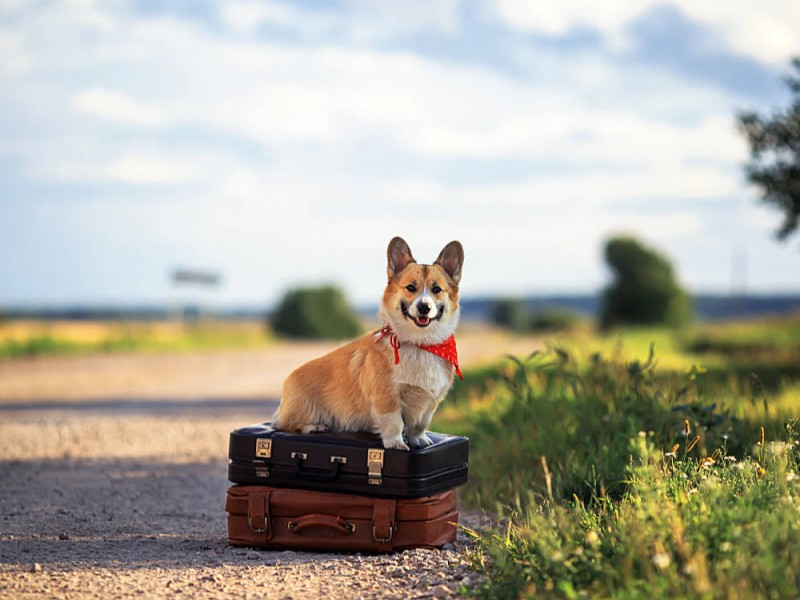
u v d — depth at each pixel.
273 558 5.33
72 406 15.12
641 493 5.08
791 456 5.62
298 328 49.44
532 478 7.30
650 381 7.79
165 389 18.88
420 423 5.73
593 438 7.51
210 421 13.38
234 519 5.66
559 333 15.45
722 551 4.12
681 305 50.38
